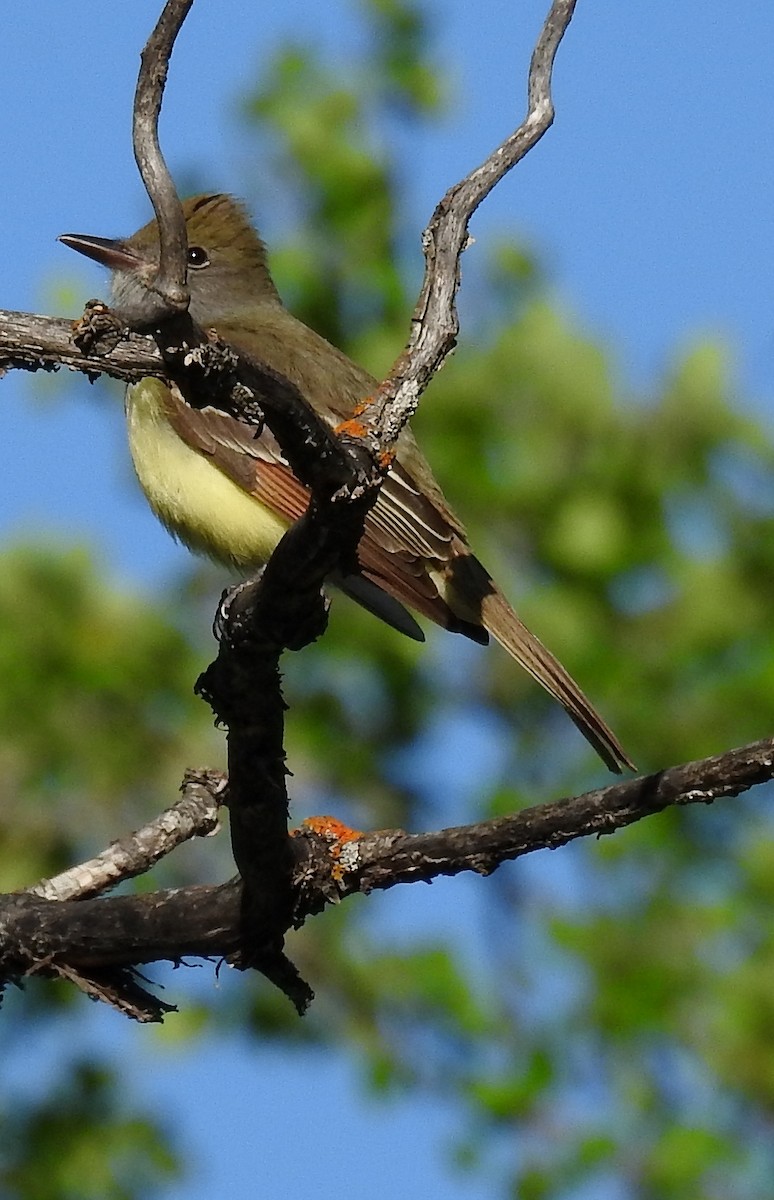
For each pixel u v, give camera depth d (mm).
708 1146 11492
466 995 12320
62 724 13523
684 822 12875
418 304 6586
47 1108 12164
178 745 13648
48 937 6645
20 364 5719
